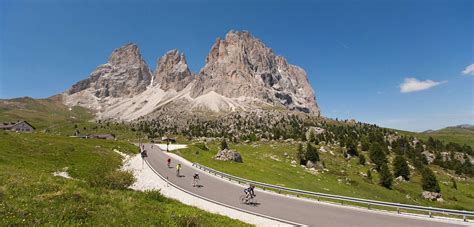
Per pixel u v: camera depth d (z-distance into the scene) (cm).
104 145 9100
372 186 9831
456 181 12594
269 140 17925
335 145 15362
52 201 1784
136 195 2648
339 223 2850
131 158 7881
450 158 17000
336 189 8238
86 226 1486
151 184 4694
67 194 1966
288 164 10788
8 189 1920
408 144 17625
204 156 9212
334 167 11775
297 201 3956
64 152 5462
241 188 4869
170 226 1761
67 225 1445
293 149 13925
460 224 2784
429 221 2909
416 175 12200
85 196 2031
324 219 3000
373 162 12925
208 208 3372
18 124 19575
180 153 9719
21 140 5516
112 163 5925
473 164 16438
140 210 1983
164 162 7762
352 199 3634
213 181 5441
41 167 4050
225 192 4472
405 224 2789
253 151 13612
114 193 2488
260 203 3784
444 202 9275
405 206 3231
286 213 3256
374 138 17450
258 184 5009
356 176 10800
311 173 9844
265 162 9994
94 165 5072
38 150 5084
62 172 4119
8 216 1411
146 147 12262
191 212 2334
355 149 13900
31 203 1688
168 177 5553
